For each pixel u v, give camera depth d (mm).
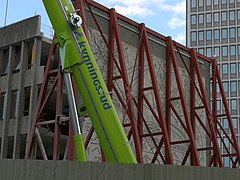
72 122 16812
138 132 27828
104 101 17578
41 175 14133
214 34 102938
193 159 30469
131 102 26391
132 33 31484
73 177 14094
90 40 27797
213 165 34312
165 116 32531
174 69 32406
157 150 29016
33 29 34719
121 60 27484
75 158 23109
